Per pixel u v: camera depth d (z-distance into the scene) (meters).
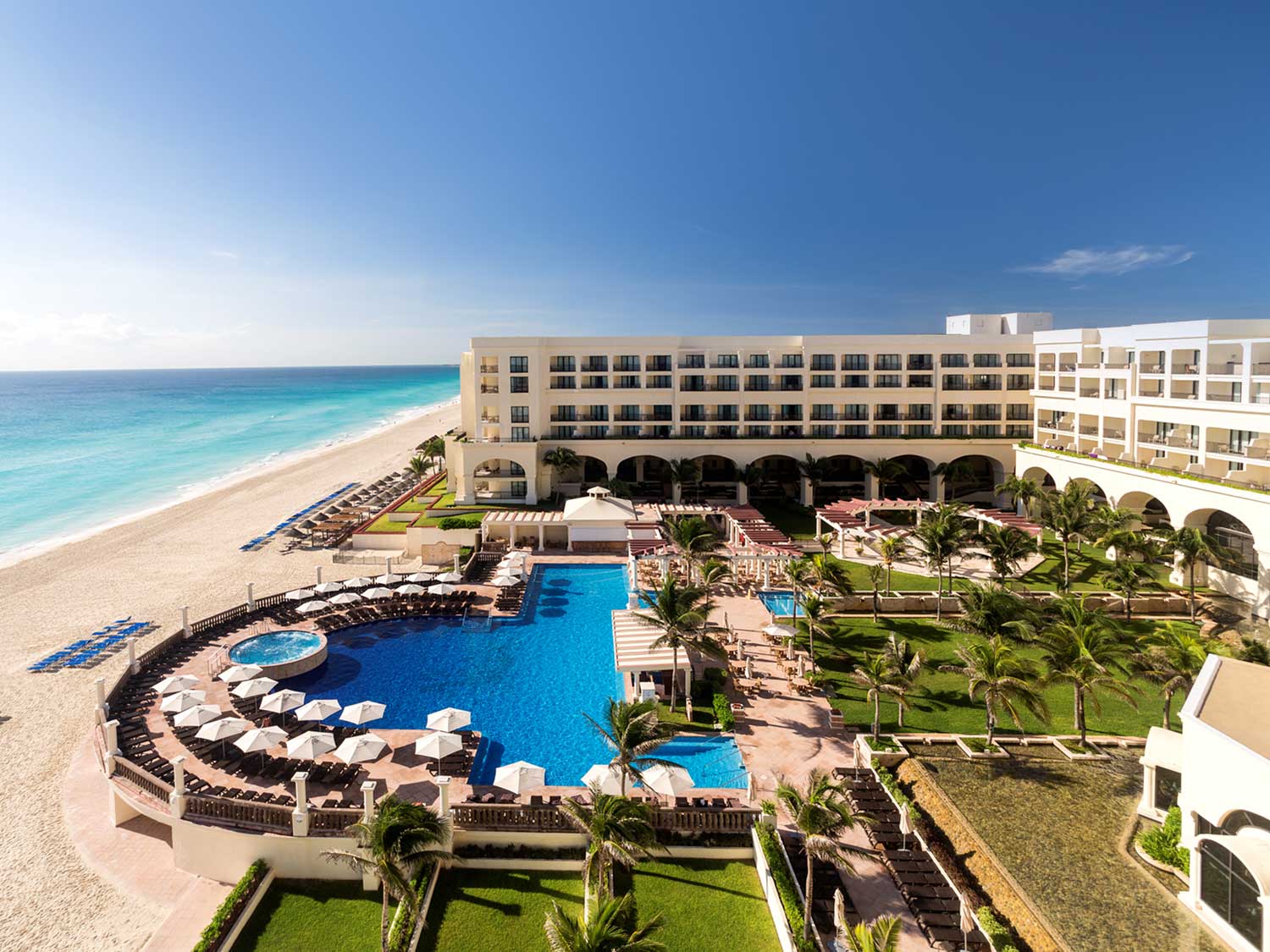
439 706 34.19
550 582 52.91
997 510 62.00
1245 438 48.56
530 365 72.81
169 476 106.81
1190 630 42.91
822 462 74.00
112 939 21.33
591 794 24.38
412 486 87.69
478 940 20.02
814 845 19.69
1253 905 18.38
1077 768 27.94
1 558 63.44
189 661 37.91
